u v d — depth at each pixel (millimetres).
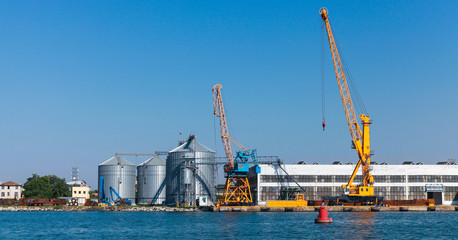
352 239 84562
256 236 91250
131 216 177125
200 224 124625
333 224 117438
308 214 176750
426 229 102750
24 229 114812
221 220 141000
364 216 155250
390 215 162750
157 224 127625
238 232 99438
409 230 100500
